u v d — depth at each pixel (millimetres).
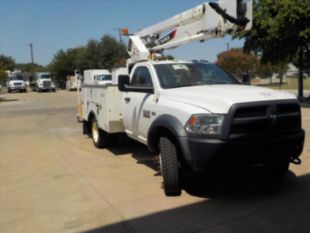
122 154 7887
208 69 6340
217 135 4398
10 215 4734
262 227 4008
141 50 7910
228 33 5844
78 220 4480
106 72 22688
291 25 16641
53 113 18219
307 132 9688
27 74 77125
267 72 49656
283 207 4555
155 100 5613
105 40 56094
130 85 6527
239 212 4445
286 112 4750
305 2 15977
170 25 7430
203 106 4629
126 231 4105
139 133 6336
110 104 7250
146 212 4578
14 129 12727
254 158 4551
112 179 6074
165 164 4996
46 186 5855
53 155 8117
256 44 19672
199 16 6512
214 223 4164
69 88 49625
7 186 5961
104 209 4766
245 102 4410
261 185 5430
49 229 4270
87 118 9289
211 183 5574
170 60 6668
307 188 5230
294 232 3869
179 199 4969
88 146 8945
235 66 50219
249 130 4453
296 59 21031
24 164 7375
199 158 4496
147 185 5668
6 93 46000
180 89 5406
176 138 4750
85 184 5863
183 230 4035
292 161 5246
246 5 5680
